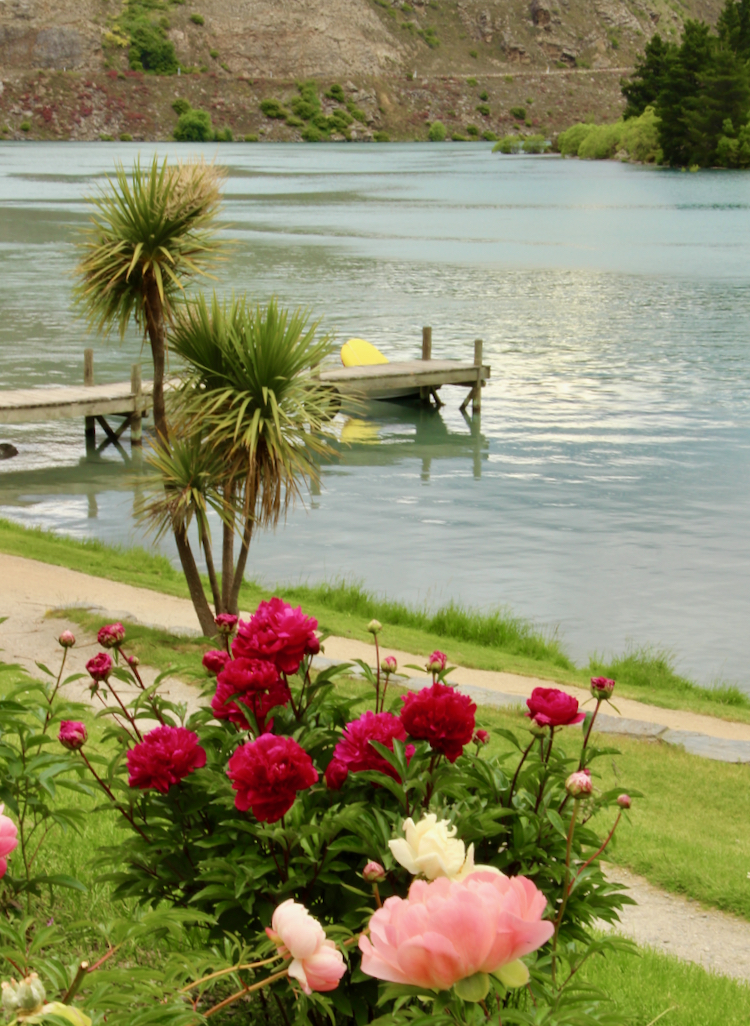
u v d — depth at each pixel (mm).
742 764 9906
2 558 15461
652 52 178500
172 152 173625
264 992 3160
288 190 113125
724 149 146500
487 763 3199
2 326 38438
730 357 35531
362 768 2957
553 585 16531
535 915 1568
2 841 1937
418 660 12211
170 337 10656
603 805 3166
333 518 20281
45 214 78812
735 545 18391
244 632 3238
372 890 2932
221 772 3193
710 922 6641
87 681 9930
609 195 107625
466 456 24984
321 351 10922
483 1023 2119
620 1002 4672
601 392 30953
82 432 27062
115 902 4176
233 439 10633
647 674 13117
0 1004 1625
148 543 18641
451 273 55188
